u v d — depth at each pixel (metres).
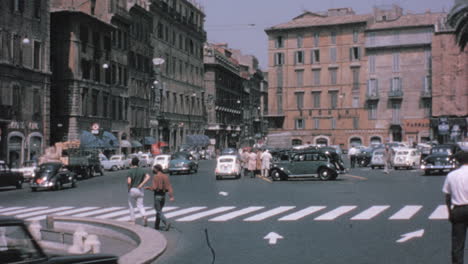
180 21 86.56
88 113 57.47
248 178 39.00
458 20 54.59
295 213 18.20
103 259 7.03
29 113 48.00
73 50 54.84
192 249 12.57
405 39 93.31
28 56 48.06
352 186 28.94
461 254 8.82
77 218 16.84
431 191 24.77
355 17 98.50
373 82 95.50
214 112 101.06
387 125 94.50
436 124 89.44
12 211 21.05
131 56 69.62
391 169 48.69
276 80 101.44
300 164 35.19
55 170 31.94
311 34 99.19
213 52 101.88
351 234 13.79
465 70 87.88
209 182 35.19
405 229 14.30
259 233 14.45
